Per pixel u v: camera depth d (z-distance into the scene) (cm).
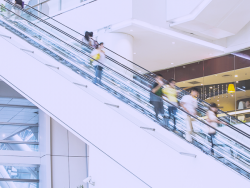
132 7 1015
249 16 1046
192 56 1364
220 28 1098
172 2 1066
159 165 614
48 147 1477
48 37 950
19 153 1430
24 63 855
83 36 1015
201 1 960
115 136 680
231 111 1280
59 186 1483
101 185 991
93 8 1153
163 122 666
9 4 1069
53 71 795
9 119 1545
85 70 834
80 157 1592
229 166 570
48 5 1355
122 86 786
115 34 1101
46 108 798
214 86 1354
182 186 582
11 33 952
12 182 1467
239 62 1271
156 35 1108
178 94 892
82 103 738
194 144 614
